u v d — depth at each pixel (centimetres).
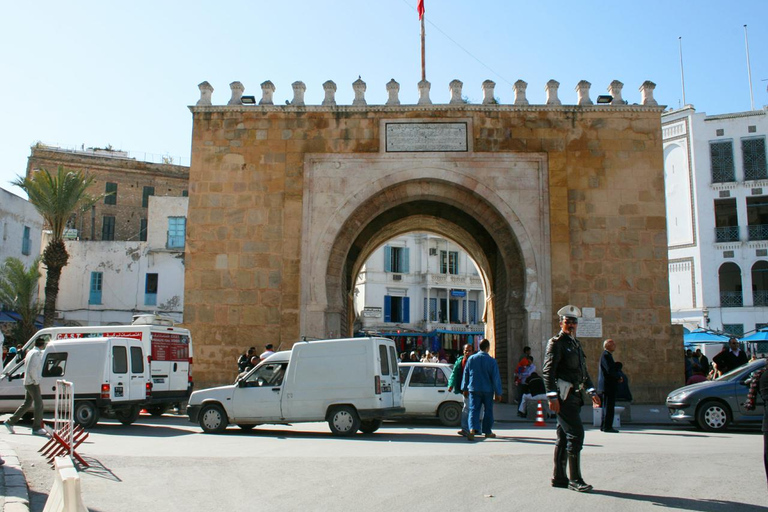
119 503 798
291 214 2477
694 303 4366
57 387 1156
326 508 756
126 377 1798
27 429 1677
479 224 2891
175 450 1267
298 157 2508
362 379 1541
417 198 2541
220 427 1622
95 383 1739
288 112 2534
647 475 941
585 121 2492
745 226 4272
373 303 5356
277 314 2430
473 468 1001
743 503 762
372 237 2898
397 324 5434
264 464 1060
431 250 5609
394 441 1402
